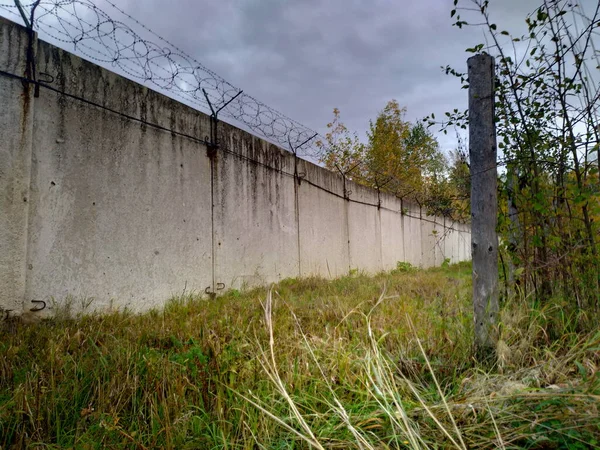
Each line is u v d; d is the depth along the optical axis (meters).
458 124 3.35
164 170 4.79
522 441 1.47
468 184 3.48
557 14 2.71
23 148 3.39
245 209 6.16
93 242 3.94
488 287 2.54
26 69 3.47
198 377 2.12
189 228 5.09
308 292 5.51
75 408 1.80
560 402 1.52
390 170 19.20
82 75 3.94
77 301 3.75
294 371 2.14
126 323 3.50
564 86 2.79
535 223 2.99
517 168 3.08
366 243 10.37
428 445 1.51
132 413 1.84
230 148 5.91
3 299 3.19
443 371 2.28
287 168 7.36
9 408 1.74
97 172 4.02
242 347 2.61
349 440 1.55
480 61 2.60
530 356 2.31
